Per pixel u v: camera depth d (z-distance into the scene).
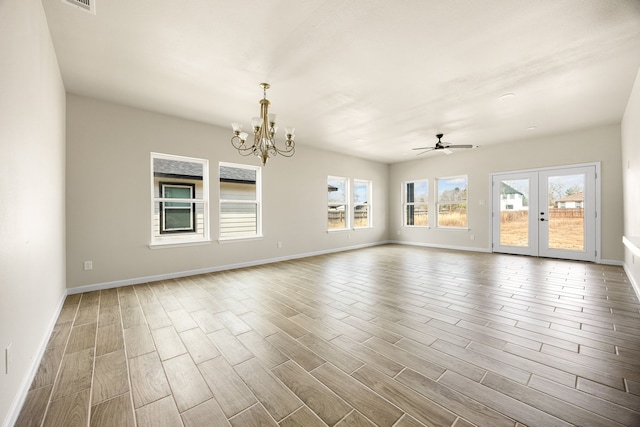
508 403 1.52
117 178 3.89
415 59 2.80
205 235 4.82
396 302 3.19
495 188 6.55
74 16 2.19
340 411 1.48
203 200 4.80
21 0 1.64
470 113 4.33
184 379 1.78
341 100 3.81
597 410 1.46
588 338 2.26
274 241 5.78
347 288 3.78
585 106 4.06
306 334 2.40
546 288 3.66
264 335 2.39
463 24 2.28
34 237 1.92
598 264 5.11
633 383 1.67
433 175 7.72
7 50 1.41
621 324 2.52
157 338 2.34
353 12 2.14
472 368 1.86
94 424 1.41
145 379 1.78
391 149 6.84
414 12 2.14
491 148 6.60
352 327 2.53
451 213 7.49
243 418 1.44
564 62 2.86
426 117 4.51
